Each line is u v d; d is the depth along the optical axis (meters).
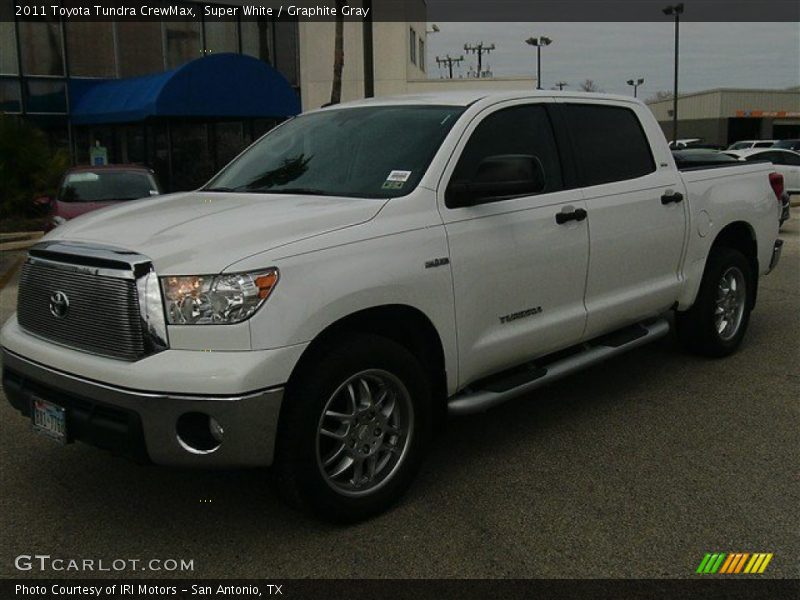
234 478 4.32
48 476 4.35
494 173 4.09
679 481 4.21
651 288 5.43
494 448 4.69
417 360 3.98
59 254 3.64
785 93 62.47
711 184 5.98
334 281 3.52
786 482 4.19
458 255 4.05
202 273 3.30
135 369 3.29
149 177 12.67
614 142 5.30
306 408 3.46
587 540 3.61
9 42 21.03
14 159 17.95
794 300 8.83
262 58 25.84
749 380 5.89
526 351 4.53
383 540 3.64
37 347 3.71
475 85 32.16
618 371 6.16
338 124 4.82
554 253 4.58
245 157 5.12
